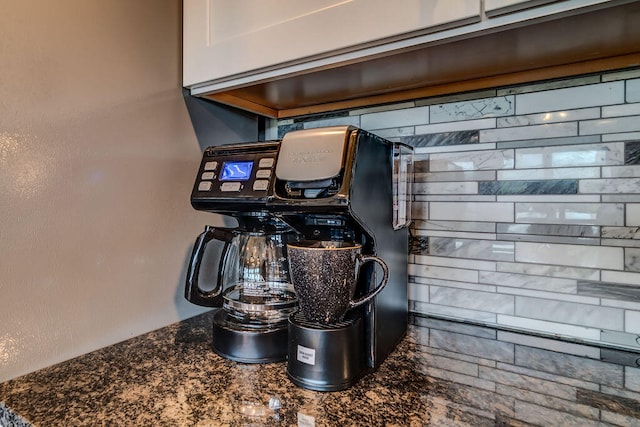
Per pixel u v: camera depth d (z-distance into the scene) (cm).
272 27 71
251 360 67
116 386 59
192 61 85
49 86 64
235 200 67
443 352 73
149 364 67
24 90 61
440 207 90
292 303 73
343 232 66
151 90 81
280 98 98
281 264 78
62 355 67
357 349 60
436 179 90
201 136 94
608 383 61
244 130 107
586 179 75
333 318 58
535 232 80
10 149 60
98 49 71
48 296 65
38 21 63
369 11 61
